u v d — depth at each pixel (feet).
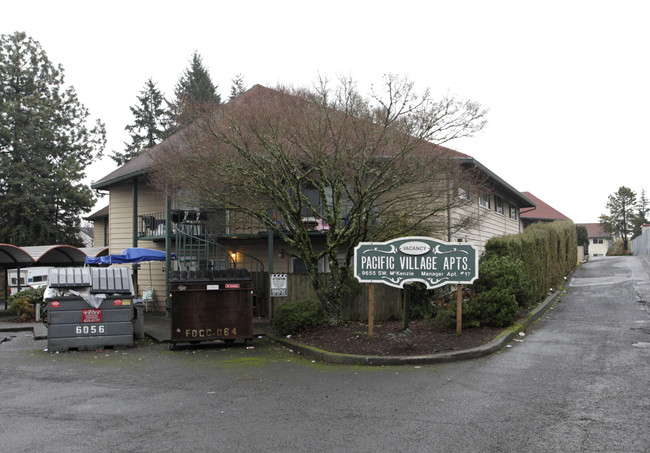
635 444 16.74
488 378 26.08
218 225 56.44
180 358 34.60
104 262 58.23
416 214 40.86
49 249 78.18
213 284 38.83
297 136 37.17
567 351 32.07
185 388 25.67
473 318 38.45
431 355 30.53
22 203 116.06
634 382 24.50
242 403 22.54
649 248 149.79
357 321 46.24
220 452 16.65
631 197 232.53
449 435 17.84
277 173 39.96
